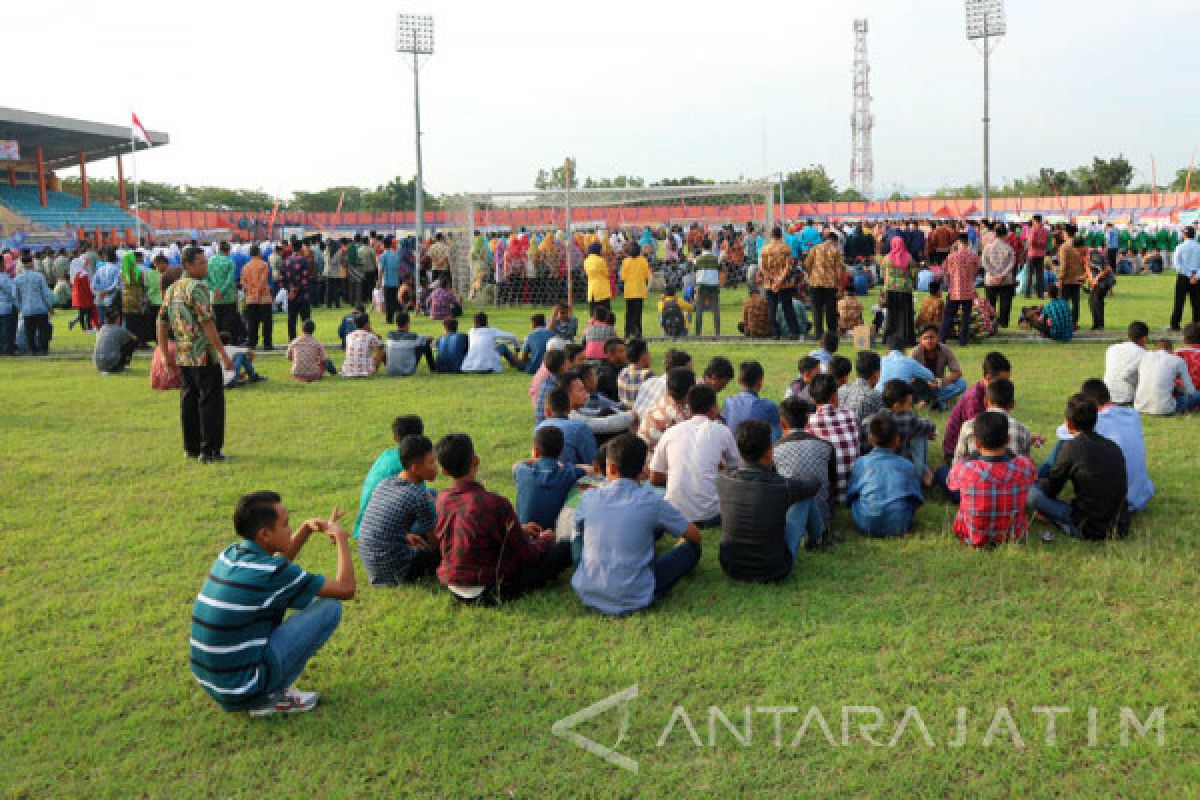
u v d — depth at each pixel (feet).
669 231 90.74
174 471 27.61
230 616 13.26
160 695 14.64
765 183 77.97
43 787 12.39
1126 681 14.06
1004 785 11.80
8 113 136.87
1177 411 31.14
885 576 18.47
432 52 84.74
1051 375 38.91
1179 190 256.11
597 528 17.15
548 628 16.53
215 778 12.50
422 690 14.56
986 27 91.91
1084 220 176.24
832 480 20.83
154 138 162.40
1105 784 11.71
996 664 14.65
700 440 20.92
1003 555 19.15
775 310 53.26
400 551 18.39
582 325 63.21
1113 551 19.13
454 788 12.03
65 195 173.06
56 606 17.97
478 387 41.09
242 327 51.31
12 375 46.01
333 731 13.50
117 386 42.57
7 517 23.38
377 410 36.09
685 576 18.83
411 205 291.79
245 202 280.92
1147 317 58.70
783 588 18.04
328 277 77.66
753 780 12.05
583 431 22.59
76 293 63.87
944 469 23.34
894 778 11.94
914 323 49.39
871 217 218.79
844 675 14.57
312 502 24.21
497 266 78.69
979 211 215.72
